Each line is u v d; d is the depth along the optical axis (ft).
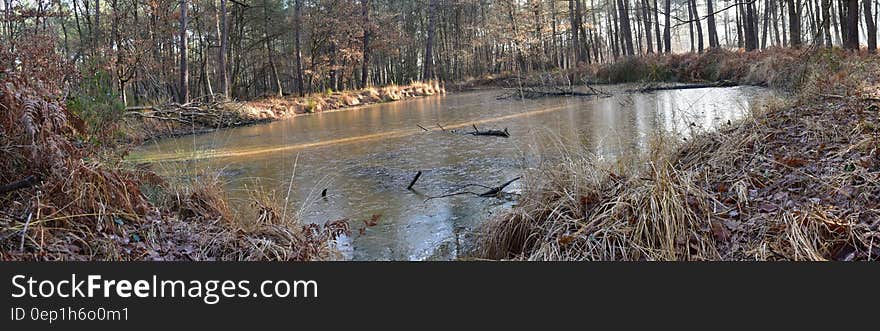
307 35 103.45
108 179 14.07
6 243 11.74
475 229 18.44
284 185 26.50
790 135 19.65
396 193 23.97
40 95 14.24
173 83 89.30
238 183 27.27
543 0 132.05
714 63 80.28
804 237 12.39
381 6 146.61
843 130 18.76
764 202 14.60
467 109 62.59
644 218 13.53
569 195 15.87
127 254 12.73
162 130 47.44
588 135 35.83
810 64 41.93
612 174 16.69
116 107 23.18
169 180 18.24
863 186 14.01
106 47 58.65
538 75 92.38
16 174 13.75
